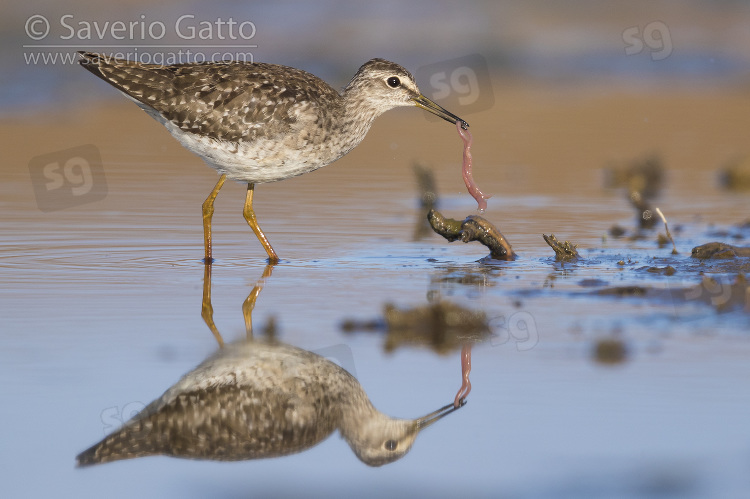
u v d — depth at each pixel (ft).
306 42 92.12
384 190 57.88
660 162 61.46
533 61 97.66
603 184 59.62
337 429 25.30
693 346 30.01
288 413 26.09
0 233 45.57
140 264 40.98
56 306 34.19
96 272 39.42
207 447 24.03
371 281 38.45
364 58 90.22
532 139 72.23
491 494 20.66
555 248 42.47
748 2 119.14
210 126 42.88
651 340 30.63
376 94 46.06
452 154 67.87
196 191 56.44
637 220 50.67
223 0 97.09
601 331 31.53
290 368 28.91
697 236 46.80
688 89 92.12
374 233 47.73
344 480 22.06
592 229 48.60
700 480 21.24
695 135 73.46
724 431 23.85
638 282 37.65
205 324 32.71
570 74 95.86
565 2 113.50
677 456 22.48
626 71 97.81
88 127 72.08
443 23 102.78
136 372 28.04
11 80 78.43
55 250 42.83
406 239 46.68
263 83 43.37
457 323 32.12
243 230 48.01
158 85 43.29
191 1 95.55
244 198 55.26
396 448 23.50
